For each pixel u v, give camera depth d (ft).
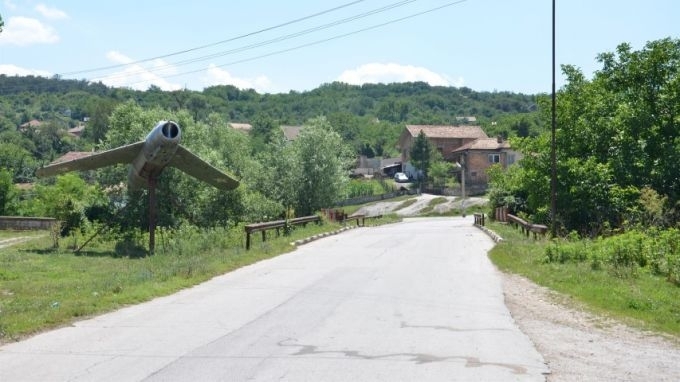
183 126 122.11
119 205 104.22
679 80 101.60
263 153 149.28
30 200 182.60
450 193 263.08
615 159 102.68
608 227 87.51
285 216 115.85
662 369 23.15
